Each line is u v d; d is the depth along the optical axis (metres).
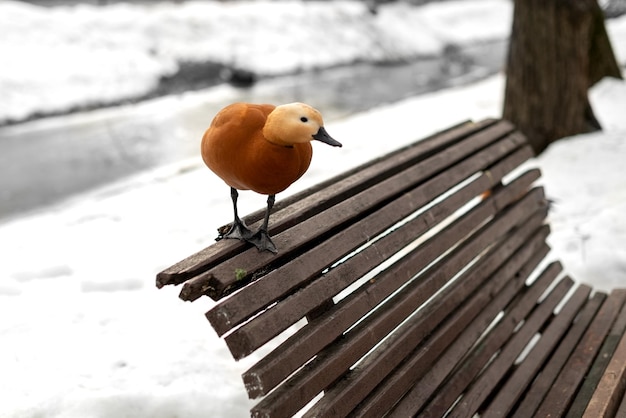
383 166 1.86
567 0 4.39
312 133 1.28
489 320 1.93
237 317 1.33
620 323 2.12
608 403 1.73
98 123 7.85
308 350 1.41
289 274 1.44
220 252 1.41
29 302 2.51
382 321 1.60
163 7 11.70
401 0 15.59
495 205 2.12
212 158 1.34
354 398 1.48
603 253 2.82
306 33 12.30
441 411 1.66
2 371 2.04
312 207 1.62
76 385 1.97
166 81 9.80
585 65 4.61
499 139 2.33
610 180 3.79
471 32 16.28
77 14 10.41
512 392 1.82
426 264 1.79
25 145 6.97
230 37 11.30
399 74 11.20
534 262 2.24
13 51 9.12
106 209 3.62
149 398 1.92
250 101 8.80
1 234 3.39
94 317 2.37
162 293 2.58
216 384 2.01
